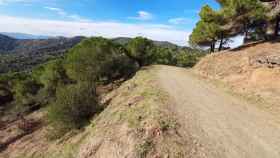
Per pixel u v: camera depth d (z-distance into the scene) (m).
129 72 30.91
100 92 24.31
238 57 20.44
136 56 36.81
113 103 15.34
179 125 8.54
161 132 7.81
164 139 7.47
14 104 41.44
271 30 26.77
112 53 29.39
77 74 27.12
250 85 14.98
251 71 16.58
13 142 21.81
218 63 22.16
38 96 34.44
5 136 24.42
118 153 7.84
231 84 16.56
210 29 27.67
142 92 13.59
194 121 9.17
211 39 30.52
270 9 23.62
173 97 12.56
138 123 8.90
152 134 7.80
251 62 17.56
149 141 7.49
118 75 30.59
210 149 7.01
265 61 16.14
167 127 8.19
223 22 26.28
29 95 36.53
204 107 11.25
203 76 22.03
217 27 26.83
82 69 26.92
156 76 20.53
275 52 17.08
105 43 30.08
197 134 7.99
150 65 36.25
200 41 32.31
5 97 47.19
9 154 18.86
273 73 14.63
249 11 23.36
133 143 7.63
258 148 7.19
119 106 12.95
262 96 12.88
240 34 28.89
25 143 19.66
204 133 8.11
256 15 23.05
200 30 30.67
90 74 26.78
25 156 16.30
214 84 17.97
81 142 12.06
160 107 10.12
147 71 25.34
